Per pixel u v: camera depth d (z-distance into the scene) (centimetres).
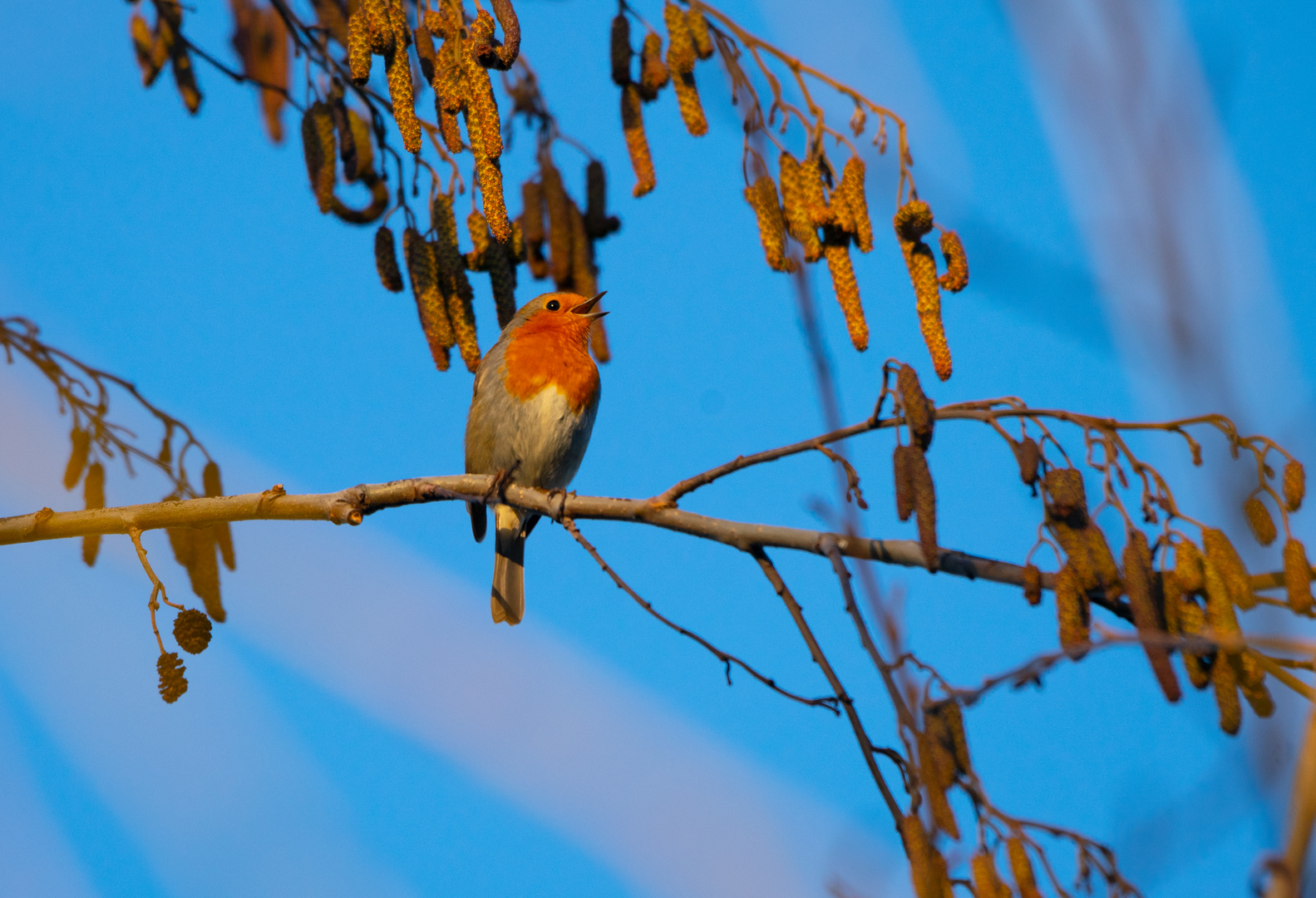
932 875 462
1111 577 596
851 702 616
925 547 612
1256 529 568
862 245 758
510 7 681
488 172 679
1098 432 622
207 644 696
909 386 623
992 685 504
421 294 879
